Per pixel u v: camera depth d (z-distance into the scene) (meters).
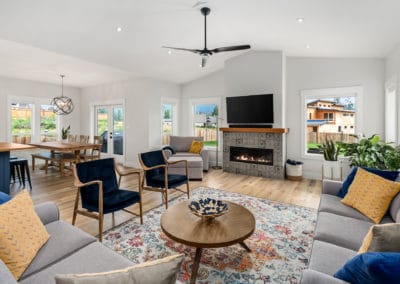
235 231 1.85
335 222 1.87
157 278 0.77
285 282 1.79
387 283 0.82
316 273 1.08
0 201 1.58
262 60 5.25
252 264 2.00
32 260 1.35
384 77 4.32
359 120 4.56
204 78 6.58
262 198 3.74
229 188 4.33
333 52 4.41
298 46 4.43
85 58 4.38
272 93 5.16
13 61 4.66
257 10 3.12
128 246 2.29
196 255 1.88
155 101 6.24
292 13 3.07
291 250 2.21
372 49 3.90
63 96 6.80
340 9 2.73
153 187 3.36
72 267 1.31
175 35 3.97
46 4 2.74
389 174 2.20
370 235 1.05
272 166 5.16
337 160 4.54
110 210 2.38
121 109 6.86
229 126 5.70
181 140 6.13
